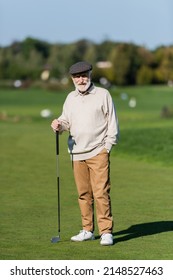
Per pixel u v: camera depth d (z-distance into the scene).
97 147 8.94
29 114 52.38
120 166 19.44
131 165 19.72
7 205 12.48
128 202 12.70
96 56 139.38
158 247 8.67
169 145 23.08
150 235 9.48
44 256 8.20
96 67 122.25
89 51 138.00
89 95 8.98
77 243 8.97
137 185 15.25
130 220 10.75
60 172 17.92
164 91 96.19
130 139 24.97
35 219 10.93
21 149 24.86
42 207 12.23
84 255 8.23
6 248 8.66
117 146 23.78
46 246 8.79
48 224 10.47
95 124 8.92
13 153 23.34
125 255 8.22
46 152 23.61
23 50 153.88
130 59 123.31
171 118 45.53
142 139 24.77
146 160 20.88
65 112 9.12
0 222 10.66
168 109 47.28
